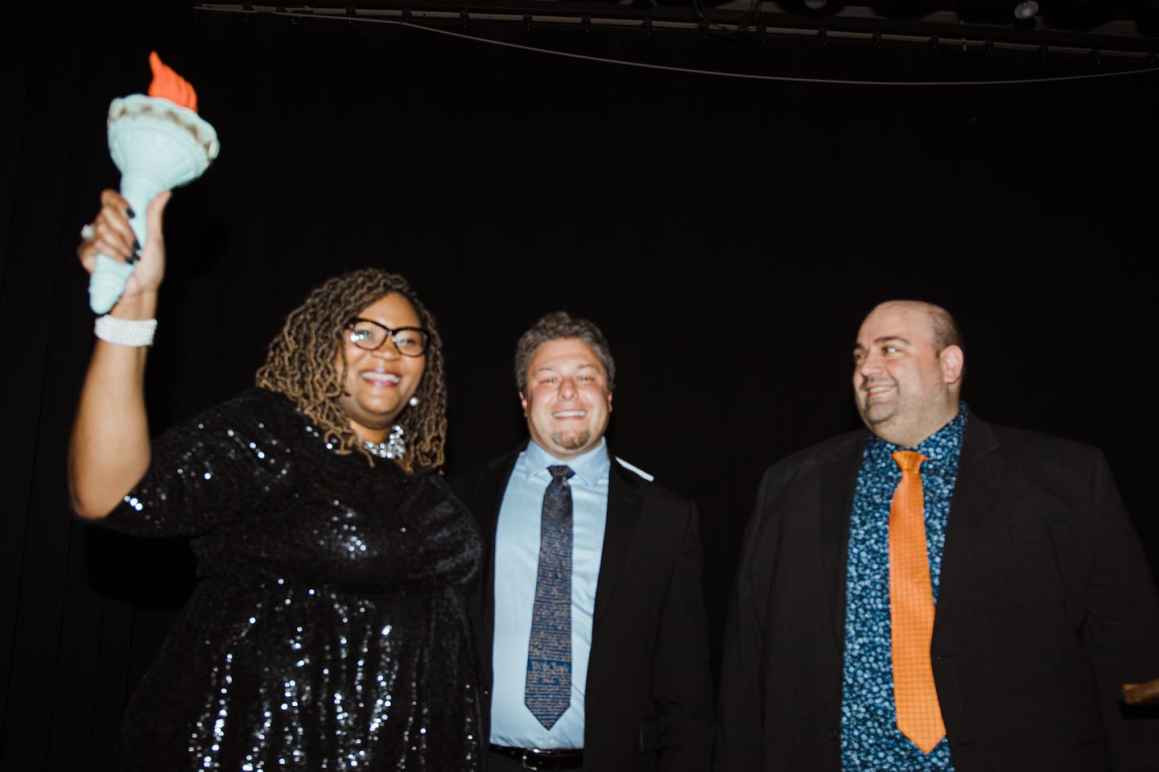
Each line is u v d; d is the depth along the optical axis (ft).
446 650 4.43
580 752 5.68
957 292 13.02
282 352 4.49
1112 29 13.38
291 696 3.81
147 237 3.39
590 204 12.77
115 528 3.59
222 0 12.53
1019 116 13.41
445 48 12.94
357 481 4.25
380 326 4.51
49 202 8.84
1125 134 13.41
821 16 13.03
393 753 3.99
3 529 8.25
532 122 12.90
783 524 6.13
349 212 12.21
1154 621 5.21
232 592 3.92
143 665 9.93
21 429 8.40
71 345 8.96
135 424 3.42
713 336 12.66
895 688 5.25
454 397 12.03
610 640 5.90
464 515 4.97
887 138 13.34
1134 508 12.64
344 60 12.69
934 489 5.73
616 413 12.39
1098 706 5.23
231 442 3.96
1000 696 5.09
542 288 12.45
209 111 12.06
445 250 12.34
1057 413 12.85
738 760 5.86
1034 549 5.37
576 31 13.10
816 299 12.88
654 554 6.23
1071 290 13.12
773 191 13.10
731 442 12.48
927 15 13.33
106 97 9.67
